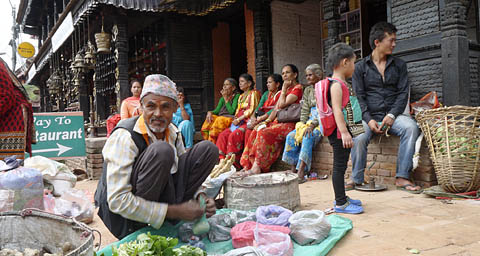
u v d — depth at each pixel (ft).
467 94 13.39
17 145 9.98
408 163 12.28
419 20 14.84
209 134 20.70
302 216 8.06
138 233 7.33
